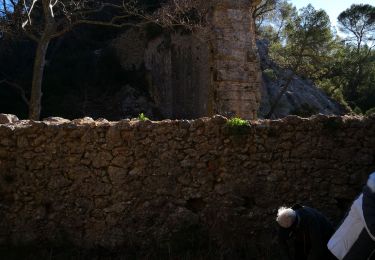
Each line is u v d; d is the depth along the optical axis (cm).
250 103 1500
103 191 815
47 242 815
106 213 811
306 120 802
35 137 836
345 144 796
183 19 2150
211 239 780
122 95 3584
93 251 798
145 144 816
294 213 521
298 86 3894
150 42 3753
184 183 804
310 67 3891
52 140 833
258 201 791
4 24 2098
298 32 3550
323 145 796
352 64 4856
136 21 3881
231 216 789
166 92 3616
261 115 3434
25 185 831
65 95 3425
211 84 1507
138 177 812
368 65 5019
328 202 787
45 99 3297
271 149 801
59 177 827
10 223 825
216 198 796
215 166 804
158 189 806
